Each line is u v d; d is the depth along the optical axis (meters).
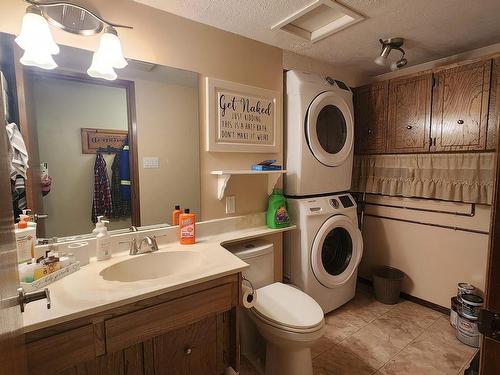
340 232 2.36
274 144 2.08
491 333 0.62
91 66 1.33
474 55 2.18
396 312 2.29
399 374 1.62
